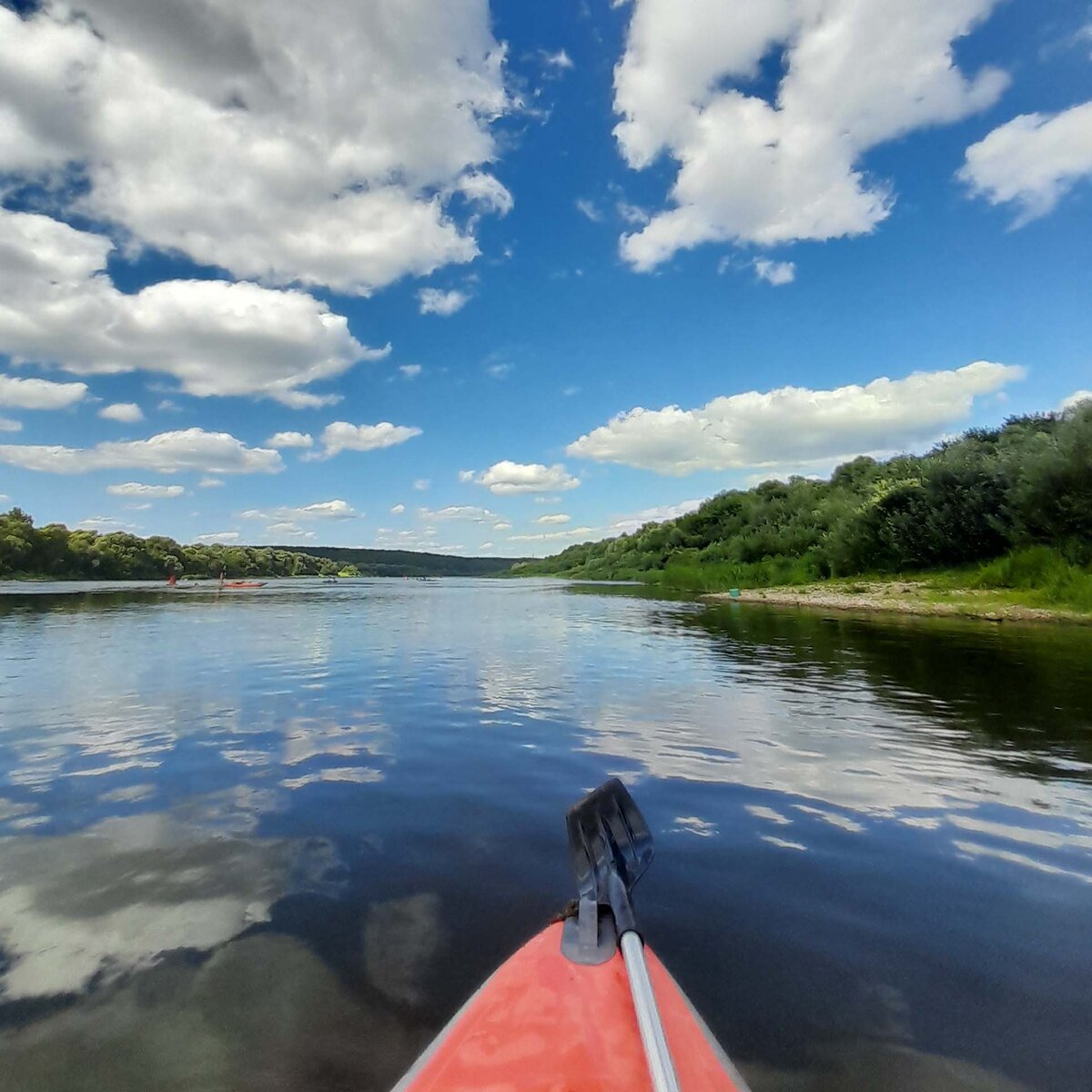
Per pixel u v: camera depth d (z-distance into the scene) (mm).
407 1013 2545
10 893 3441
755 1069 2289
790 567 39406
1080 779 5305
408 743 6297
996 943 3082
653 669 10547
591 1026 2131
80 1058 2314
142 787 5047
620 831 3242
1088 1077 2271
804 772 5492
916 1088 2207
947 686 8938
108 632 16047
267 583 68750
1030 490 23094
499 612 24109
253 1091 2188
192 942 3010
